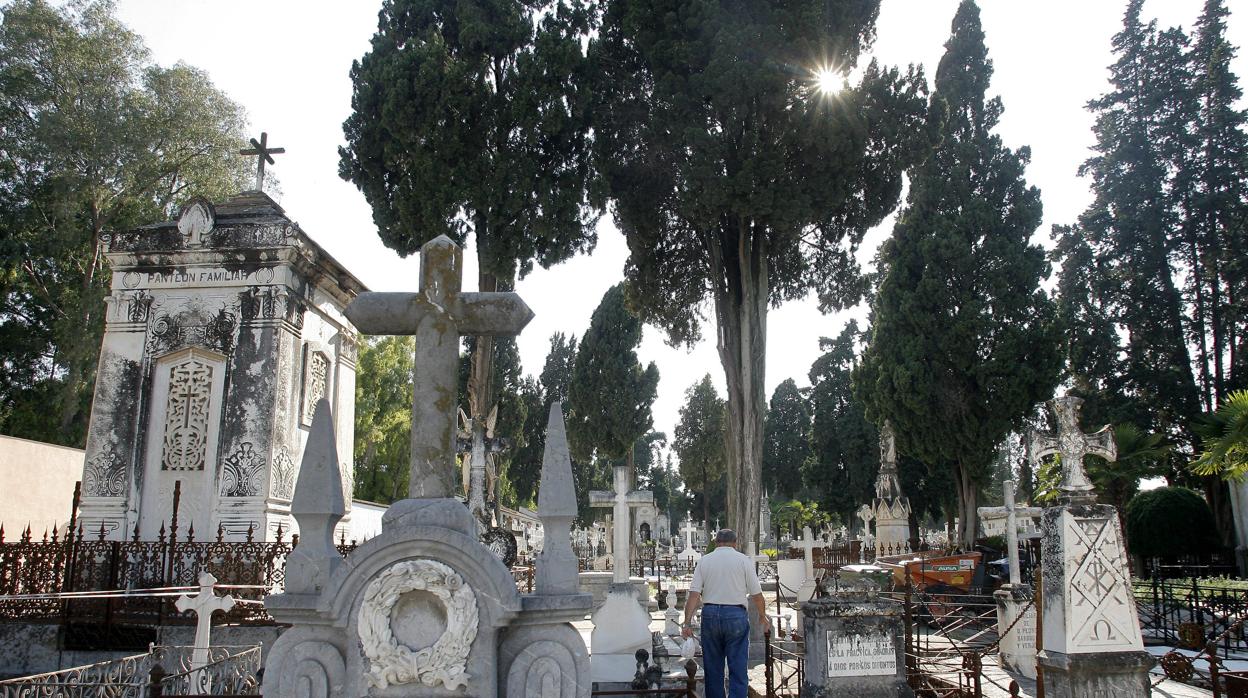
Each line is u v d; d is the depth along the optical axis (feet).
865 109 82.79
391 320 22.85
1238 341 108.78
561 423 22.11
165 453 53.83
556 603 20.25
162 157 105.91
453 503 21.08
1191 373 109.29
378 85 77.71
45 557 44.75
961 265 97.81
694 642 37.14
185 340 55.42
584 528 192.65
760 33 78.54
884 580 56.24
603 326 156.87
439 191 74.23
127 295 56.49
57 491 69.72
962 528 100.53
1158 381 107.24
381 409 135.95
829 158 81.20
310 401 59.98
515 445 164.55
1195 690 36.35
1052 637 27.27
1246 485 92.17
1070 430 28.45
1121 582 26.89
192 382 54.80
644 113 87.81
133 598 44.19
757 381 87.51
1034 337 95.25
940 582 65.77
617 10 88.02
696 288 102.17
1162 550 88.79
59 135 95.04
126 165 100.07
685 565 136.56
